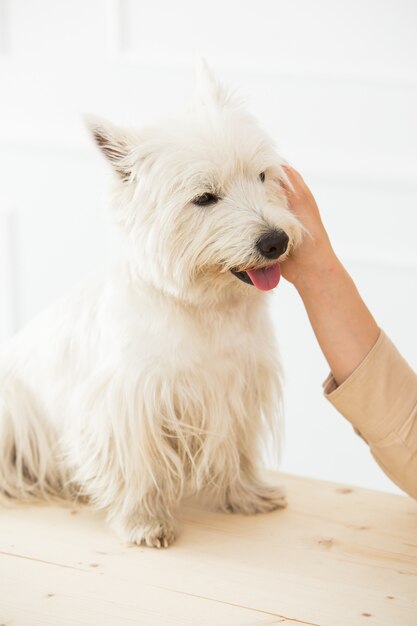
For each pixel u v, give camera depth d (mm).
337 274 1277
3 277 3109
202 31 2711
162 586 1236
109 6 2744
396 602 1190
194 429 1489
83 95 2861
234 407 1509
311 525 1445
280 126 2740
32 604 1184
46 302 3119
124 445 1476
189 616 1155
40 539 1405
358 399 1229
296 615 1158
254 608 1175
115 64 2801
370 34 2596
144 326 1440
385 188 2709
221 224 1359
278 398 1602
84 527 1466
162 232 1387
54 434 1667
